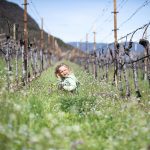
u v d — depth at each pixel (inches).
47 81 798.5
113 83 934.4
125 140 289.9
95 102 467.5
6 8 3762.3
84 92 597.6
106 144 291.7
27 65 974.4
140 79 1364.4
